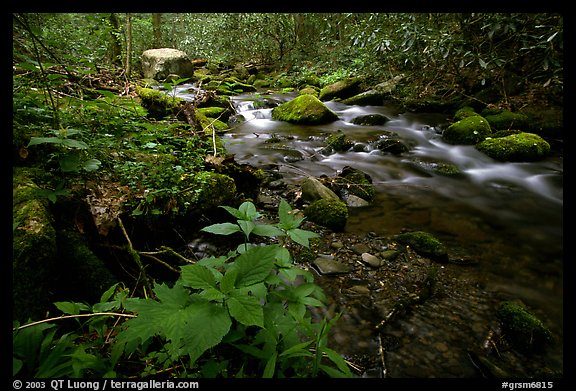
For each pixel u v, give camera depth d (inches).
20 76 123.5
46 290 72.1
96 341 63.3
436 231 152.4
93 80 257.6
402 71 422.3
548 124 267.3
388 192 194.5
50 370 52.8
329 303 102.4
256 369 63.1
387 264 123.8
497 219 165.2
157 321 50.9
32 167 97.3
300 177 206.4
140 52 559.2
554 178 211.2
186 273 54.1
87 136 118.7
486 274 120.6
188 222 124.5
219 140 190.7
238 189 167.2
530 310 103.0
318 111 328.8
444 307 102.3
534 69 308.3
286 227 68.2
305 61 588.4
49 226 76.7
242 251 75.2
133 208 105.7
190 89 346.0
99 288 84.8
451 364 82.6
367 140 276.2
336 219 147.3
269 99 412.8
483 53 310.3
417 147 271.9
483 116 305.9
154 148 138.5
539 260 130.2
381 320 95.8
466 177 219.5
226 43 666.8
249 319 48.3
